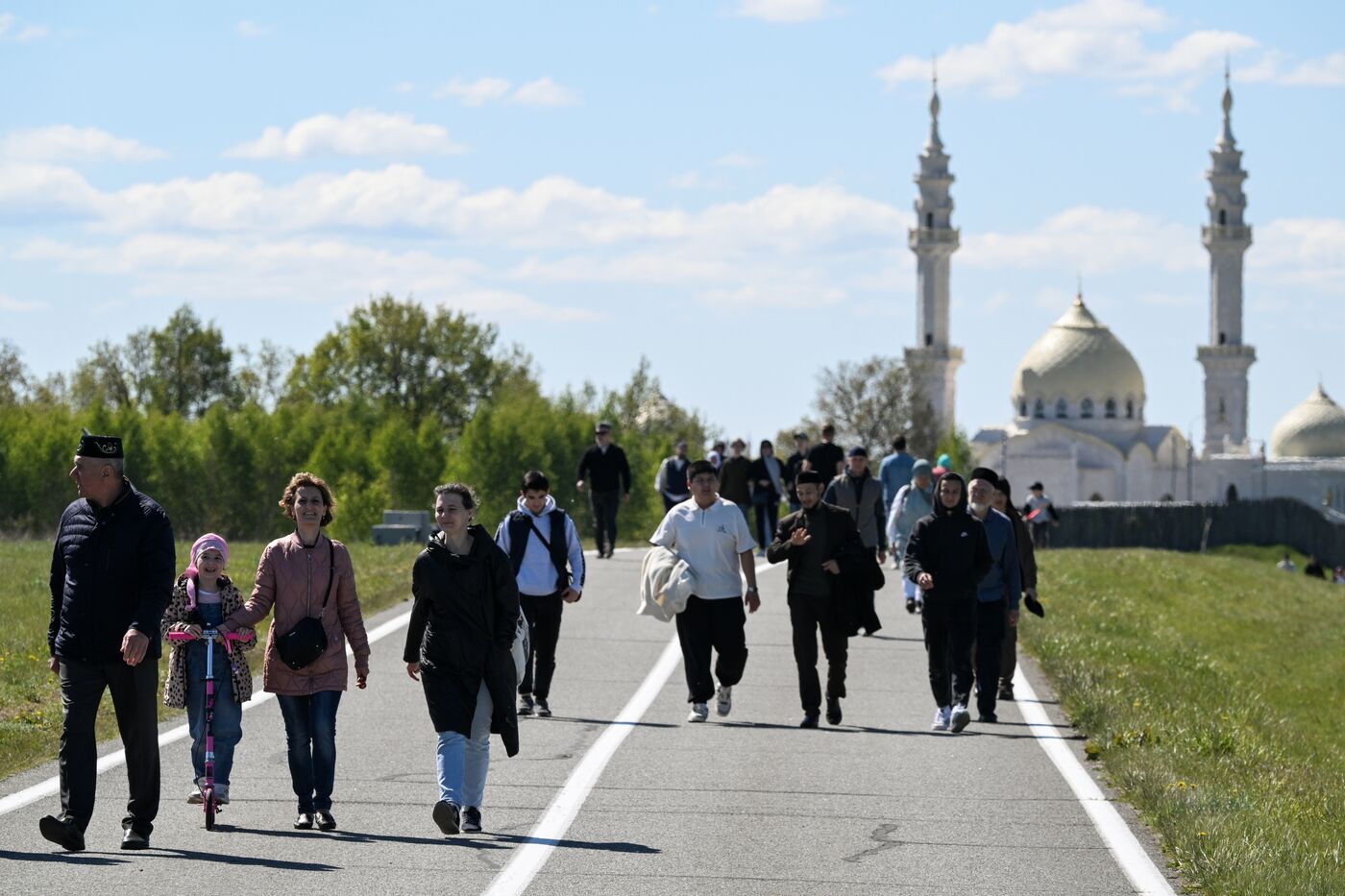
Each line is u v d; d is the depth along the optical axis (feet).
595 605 159.33
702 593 97.50
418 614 67.51
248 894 55.62
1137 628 184.03
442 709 66.13
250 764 80.94
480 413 565.94
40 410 622.95
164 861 60.54
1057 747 90.58
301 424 538.06
